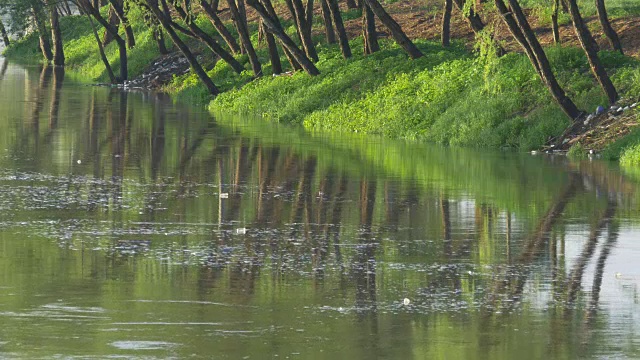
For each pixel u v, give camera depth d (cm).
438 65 6744
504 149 5338
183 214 3456
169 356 1958
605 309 2325
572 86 5541
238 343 2050
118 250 2883
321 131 6347
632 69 5600
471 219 3378
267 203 3684
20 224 3247
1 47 18275
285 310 2295
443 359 1970
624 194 3844
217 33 10869
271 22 7762
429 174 4394
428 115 6038
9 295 2383
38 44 15912
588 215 3431
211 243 2994
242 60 9306
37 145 5391
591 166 4631
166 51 11006
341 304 2353
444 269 2700
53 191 3903
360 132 6269
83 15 15875
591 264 2755
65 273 2606
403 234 3147
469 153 5172
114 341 2045
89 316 2217
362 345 2053
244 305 2333
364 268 2706
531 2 8312
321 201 3725
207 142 5616
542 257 2836
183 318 2216
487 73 5469
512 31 5300
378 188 4019
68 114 7238
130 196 3809
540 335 2127
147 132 6109
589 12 7725
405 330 2158
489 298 2417
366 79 7019
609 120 5184
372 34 7744
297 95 7288
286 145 5500
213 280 2556
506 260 2805
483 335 2127
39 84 10550
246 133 6138
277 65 8238
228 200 3738
